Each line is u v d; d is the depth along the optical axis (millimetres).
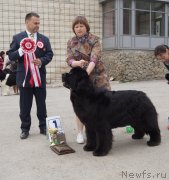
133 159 5039
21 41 6309
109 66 20469
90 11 21953
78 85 5000
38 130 7156
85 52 5773
